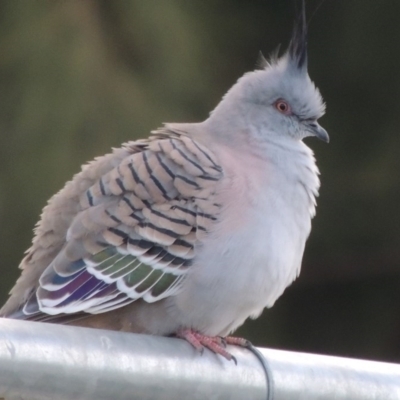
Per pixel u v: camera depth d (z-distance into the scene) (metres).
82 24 15.69
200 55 16.19
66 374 6.74
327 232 17.44
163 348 7.30
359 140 17.41
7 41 15.73
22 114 15.28
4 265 14.98
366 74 17.53
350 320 18.02
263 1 17.52
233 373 7.57
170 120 15.50
